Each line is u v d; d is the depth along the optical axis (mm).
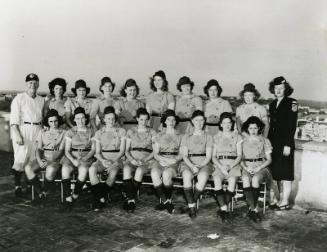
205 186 4461
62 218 4293
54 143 4965
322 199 4723
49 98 5602
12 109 5191
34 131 5301
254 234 3889
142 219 4301
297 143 4840
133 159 4734
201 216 4434
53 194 5223
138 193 5168
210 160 4750
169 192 4590
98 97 5523
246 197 4301
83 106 5566
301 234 3918
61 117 5250
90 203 4867
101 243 3602
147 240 3691
